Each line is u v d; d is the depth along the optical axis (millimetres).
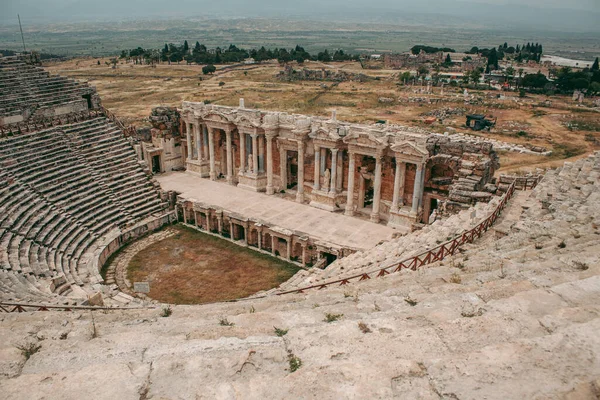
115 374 9594
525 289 12586
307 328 11164
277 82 171000
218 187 56719
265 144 55469
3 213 38938
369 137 44531
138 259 44188
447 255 22781
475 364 8484
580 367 8180
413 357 9266
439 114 121562
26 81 55094
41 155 48281
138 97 139125
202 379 9398
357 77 175500
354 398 8102
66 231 42031
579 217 22094
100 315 17609
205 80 175500
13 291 26766
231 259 44500
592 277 12281
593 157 39344
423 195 45281
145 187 53656
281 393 8422
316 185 50406
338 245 41312
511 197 35312
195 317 15664
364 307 13461
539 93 159000
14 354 11320
